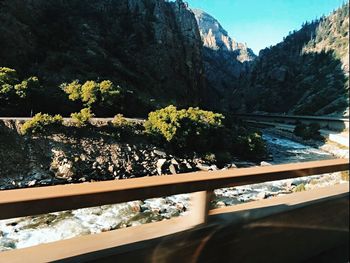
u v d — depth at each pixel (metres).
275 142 40.00
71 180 13.66
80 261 1.97
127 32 70.88
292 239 3.28
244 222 2.82
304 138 44.41
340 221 3.79
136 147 17.70
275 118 75.31
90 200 1.86
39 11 38.88
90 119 17.34
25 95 13.73
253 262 2.93
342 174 5.83
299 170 3.03
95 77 34.50
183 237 2.42
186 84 75.12
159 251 2.30
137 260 2.19
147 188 2.07
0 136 12.77
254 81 128.38
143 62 67.25
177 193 2.23
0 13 22.42
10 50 19.00
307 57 123.00
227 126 28.20
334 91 82.12
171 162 17.06
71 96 17.17
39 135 14.29
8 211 1.62
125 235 2.31
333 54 105.81
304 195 3.62
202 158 19.08
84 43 48.88
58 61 27.56
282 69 118.38
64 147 14.86
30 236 8.29
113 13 71.31
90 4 64.88
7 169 12.14
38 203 1.70
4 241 7.82
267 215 3.00
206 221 2.58
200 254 2.53
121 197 1.97
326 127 55.66
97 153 15.88
